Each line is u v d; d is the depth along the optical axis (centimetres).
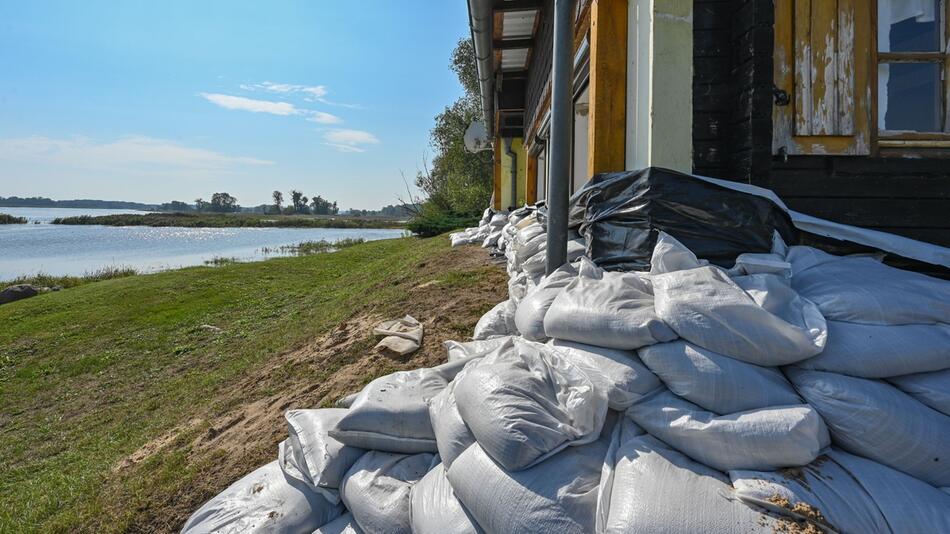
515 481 154
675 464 147
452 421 185
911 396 155
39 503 333
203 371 621
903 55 262
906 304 164
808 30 263
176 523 254
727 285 177
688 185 240
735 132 267
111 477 340
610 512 138
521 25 659
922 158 266
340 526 202
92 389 633
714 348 161
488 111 978
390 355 371
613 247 251
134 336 834
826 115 264
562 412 165
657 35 269
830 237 246
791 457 140
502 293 488
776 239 231
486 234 948
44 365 732
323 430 226
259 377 459
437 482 183
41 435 509
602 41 316
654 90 271
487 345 274
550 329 198
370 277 945
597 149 320
